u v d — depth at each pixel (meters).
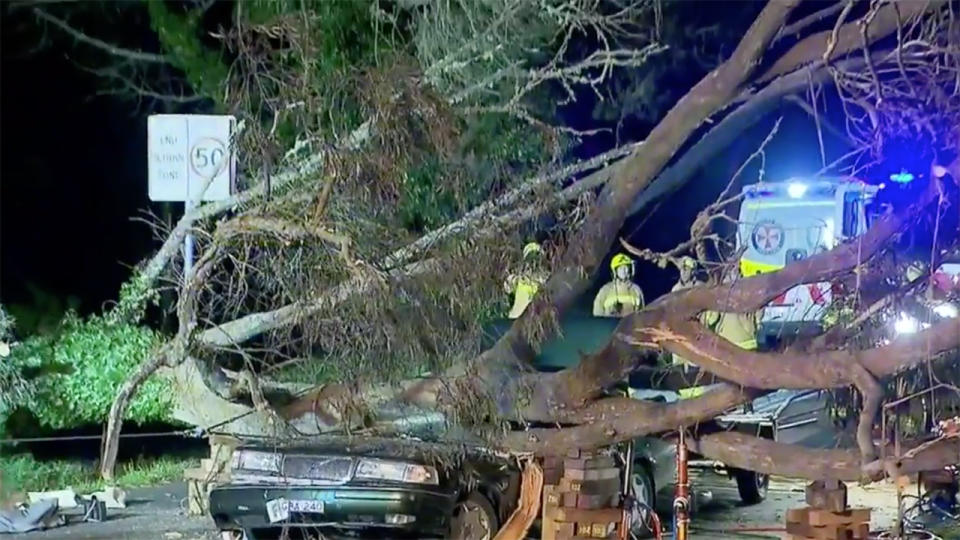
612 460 10.21
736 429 11.92
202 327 11.30
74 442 18.47
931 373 8.74
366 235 9.67
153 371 11.53
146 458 18.59
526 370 9.86
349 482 11.13
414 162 9.66
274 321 10.49
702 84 9.84
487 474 11.42
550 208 9.96
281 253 10.01
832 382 8.70
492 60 14.95
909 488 14.99
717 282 9.59
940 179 8.83
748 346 11.35
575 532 9.93
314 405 10.50
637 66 17.72
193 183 12.20
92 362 16.05
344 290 9.50
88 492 15.81
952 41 9.40
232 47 11.55
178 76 23.45
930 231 9.37
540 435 9.93
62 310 20.09
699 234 10.05
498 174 10.11
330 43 13.94
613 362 9.59
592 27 16.77
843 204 18.62
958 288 9.83
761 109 10.92
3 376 15.74
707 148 11.24
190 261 11.91
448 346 9.60
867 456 8.84
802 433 12.55
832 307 9.94
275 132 10.76
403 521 11.03
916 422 9.80
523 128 11.77
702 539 13.39
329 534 11.68
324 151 9.59
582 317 11.65
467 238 9.64
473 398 9.62
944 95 9.31
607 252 10.05
